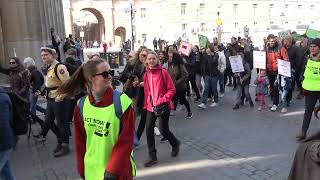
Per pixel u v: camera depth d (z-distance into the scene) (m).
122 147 3.25
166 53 10.53
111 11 73.44
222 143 7.89
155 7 73.81
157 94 6.46
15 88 8.54
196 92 13.32
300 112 10.66
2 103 4.53
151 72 6.46
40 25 14.38
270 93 12.41
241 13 72.38
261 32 51.91
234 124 9.55
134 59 7.75
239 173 6.14
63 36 26.94
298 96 12.76
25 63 9.25
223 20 71.00
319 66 7.28
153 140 6.68
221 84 13.94
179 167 6.54
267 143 7.73
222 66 13.70
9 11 13.53
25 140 8.66
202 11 70.00
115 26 74.62
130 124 3.31
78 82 3.42
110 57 24.17
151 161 6.65
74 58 9.80
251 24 73.12
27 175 6.45
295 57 11.23
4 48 13.74
